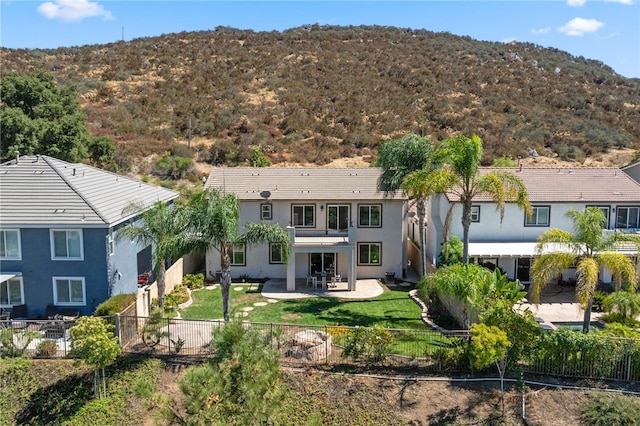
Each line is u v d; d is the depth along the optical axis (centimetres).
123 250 2822
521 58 12950
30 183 2742
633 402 1902
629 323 2458
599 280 3234
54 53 10788
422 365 2141
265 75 10000
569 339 2073
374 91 9531
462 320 2573
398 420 1884
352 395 1988
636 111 9456
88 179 3012
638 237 2409
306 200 3616
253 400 1279
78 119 5488
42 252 2562
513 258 3425
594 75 12075
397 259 3731
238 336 1416
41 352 2175
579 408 1922
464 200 2770
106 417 1903
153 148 6800
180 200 4753
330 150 7144
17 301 2600
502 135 7681
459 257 3203
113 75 9312
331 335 2236
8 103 5262
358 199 3625
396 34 14575
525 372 2102
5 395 1995
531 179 3706
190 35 12838
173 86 9062
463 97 9350
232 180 3812
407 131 7731
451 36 15112
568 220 3481
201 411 1310
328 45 12588
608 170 3872
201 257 4012
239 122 7888
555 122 8462
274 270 3734
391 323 2722
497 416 1889
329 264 3700
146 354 2216
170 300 2975
